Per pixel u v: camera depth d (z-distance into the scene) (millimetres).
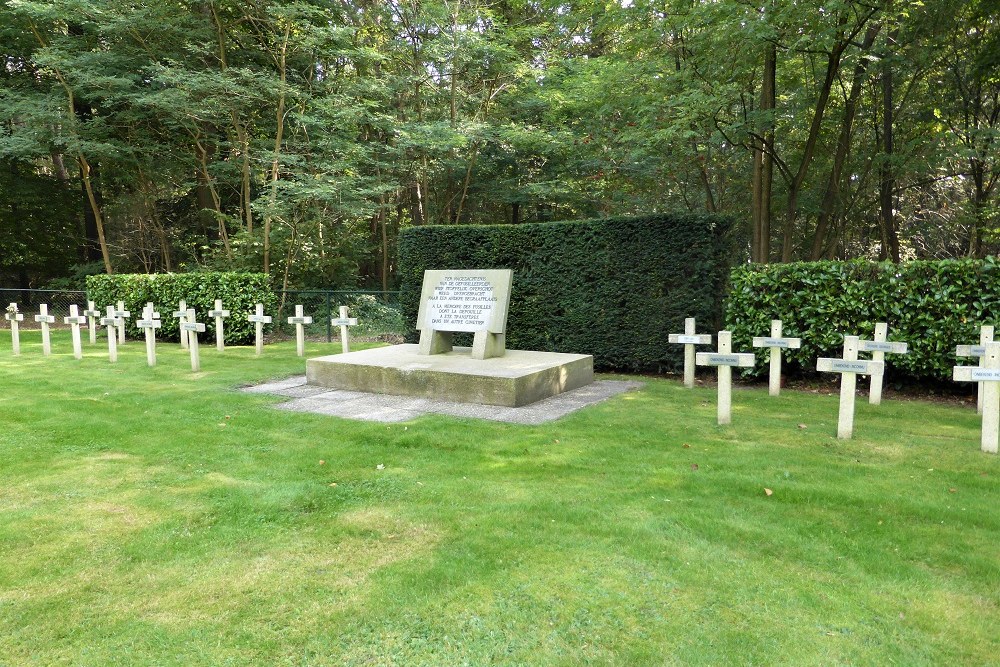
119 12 15570
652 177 18000
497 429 5836
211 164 17375
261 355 11469
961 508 3773
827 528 3521
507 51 17453
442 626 2568
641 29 13102
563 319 10156
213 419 6320
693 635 2494
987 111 16000
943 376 7645
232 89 14727
